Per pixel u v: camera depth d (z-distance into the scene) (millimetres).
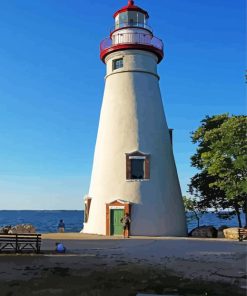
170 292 11891
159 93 34375
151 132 32281
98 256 18391
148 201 30469
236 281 13297
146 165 31156
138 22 33844
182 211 33156
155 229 30078
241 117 31422
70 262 16703
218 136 33500
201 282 13141
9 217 159625
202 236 30438
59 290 12117
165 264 16312
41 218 147625
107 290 12148
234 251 20172
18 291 11992
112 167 31609
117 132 32219
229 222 86562
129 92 32812
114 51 33719
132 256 18453
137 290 12141
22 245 20984
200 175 36688
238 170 30359
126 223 28484
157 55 34781
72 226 78000
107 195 31172
